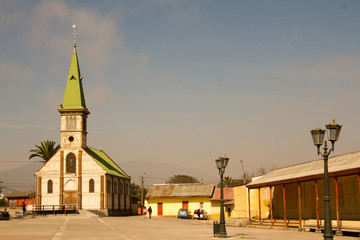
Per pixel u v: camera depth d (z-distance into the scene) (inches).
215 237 1167.6
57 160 3272.6
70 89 3356.3
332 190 1542.8
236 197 2514.8
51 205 2908.5
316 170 1427.2
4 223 1829.5
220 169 1200.2
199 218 2787.9
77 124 3299.7
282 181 1537.9
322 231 1306.6
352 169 1150.3
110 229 1472.7
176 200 3292.3
